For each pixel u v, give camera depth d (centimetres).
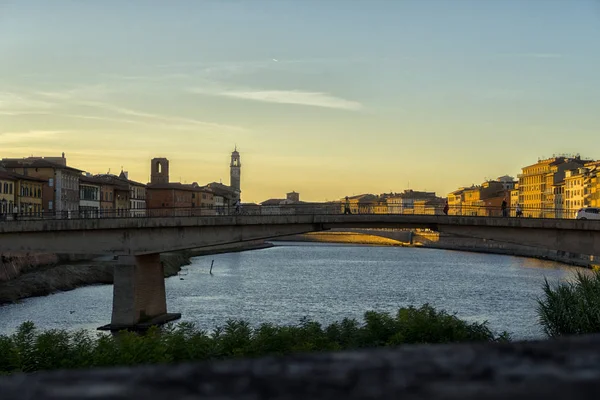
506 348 273
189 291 9219
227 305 7612
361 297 8600
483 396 215
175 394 221
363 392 221
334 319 6462
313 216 6506
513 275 12256
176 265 13675
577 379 228
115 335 5391
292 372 246
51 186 14500
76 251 6538
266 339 2762
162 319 6425
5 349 2641
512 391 218
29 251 6569
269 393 222
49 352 2636
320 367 252
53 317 6456
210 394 221
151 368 251
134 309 6206
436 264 15800
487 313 6912
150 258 6619
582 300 3481
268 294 8894
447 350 272
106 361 2500
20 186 13075
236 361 262
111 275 10250
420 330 2903
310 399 216
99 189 17350
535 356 261
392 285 10331
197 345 2669
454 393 218
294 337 2873
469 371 243
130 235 6488
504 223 6028
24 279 8581
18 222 6506
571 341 283
